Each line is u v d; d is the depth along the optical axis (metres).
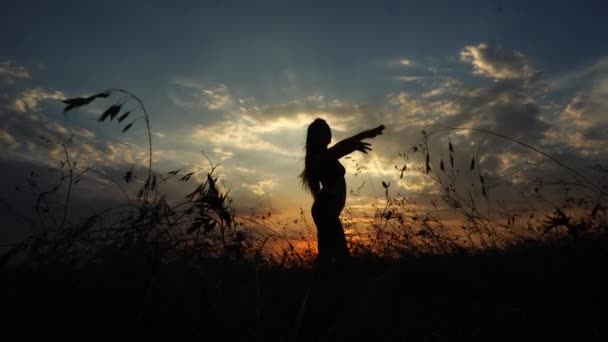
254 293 2.86
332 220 3.72
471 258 3.69
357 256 4.25
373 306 2.73
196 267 2.51
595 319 2.41
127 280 2.33
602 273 2.85
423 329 2.50
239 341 2.22
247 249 2.75
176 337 2.13
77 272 2.34
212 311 2.33
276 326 2.52
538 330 2.37
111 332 2.12
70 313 2.12
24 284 2.20
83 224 2.31
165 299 2.30
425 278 3.35
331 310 2.80
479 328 2.47
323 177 3.95
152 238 2.39
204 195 2.28
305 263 4.01
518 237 4.06
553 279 2.97
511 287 3.08
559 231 3.67
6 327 2.01
